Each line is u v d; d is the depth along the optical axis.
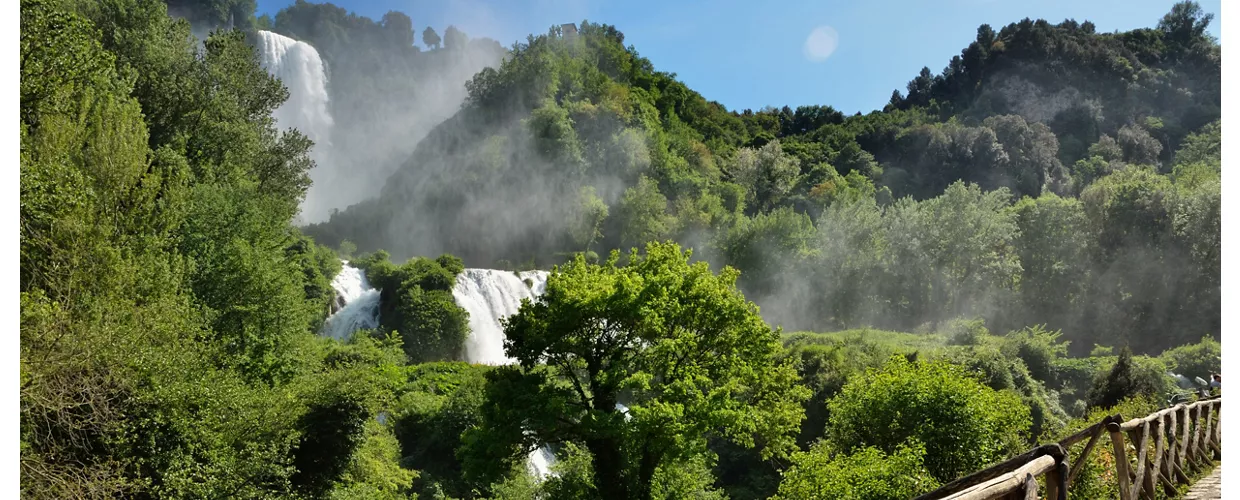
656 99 161.25
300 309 33.25
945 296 77.88
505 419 23.36
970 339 48.16
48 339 14.26
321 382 25.89
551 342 24.69
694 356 25.88
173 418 17.56
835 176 139.00
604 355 24.89
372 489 26.86
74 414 15.39
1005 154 143.88
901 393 20.61
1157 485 8.70
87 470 15.33
